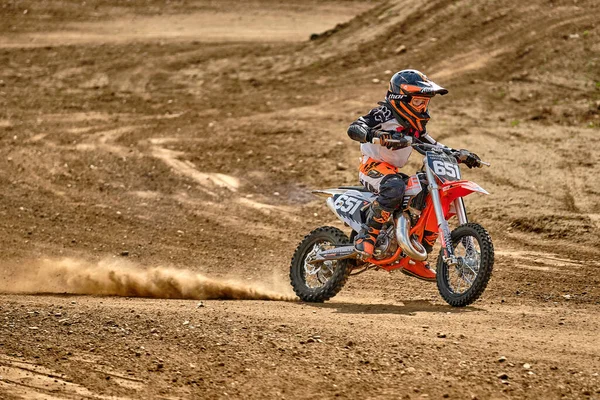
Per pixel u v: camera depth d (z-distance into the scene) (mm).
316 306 18000
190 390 11852
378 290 20469
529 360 13016
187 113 41656
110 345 13578
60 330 14406
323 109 40875
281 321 15484
